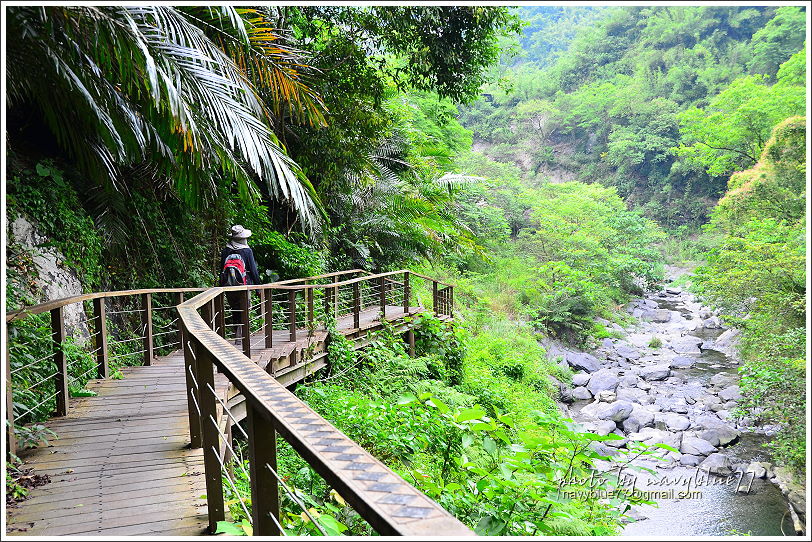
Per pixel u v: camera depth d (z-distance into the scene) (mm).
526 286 23453
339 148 9984
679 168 38156
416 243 15531
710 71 38562
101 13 3645
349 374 7508
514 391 12867
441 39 8977
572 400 15258
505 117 50438
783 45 28656
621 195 42031
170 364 6629
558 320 21469
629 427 12883
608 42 49906
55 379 4773
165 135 5551
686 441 11500
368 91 9328
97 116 4832
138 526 2668
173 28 4398
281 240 11031
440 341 10742
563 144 48344
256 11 6176
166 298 8305
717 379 15992
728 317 15648
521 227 33281
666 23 44250
